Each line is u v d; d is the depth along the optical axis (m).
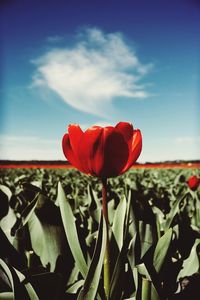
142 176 1.79
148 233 0.28
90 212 0.34
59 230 0.25
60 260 0.24
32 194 0.32
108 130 0.18
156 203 0.61
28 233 0.28
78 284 0.22
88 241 0.29
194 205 0.56
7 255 0.25
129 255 0.25
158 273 0.23
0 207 0.30
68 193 0.64
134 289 0.24
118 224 0.24
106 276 0.20
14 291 0.19
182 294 0.25
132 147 0.20
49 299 0.20
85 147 0.19
